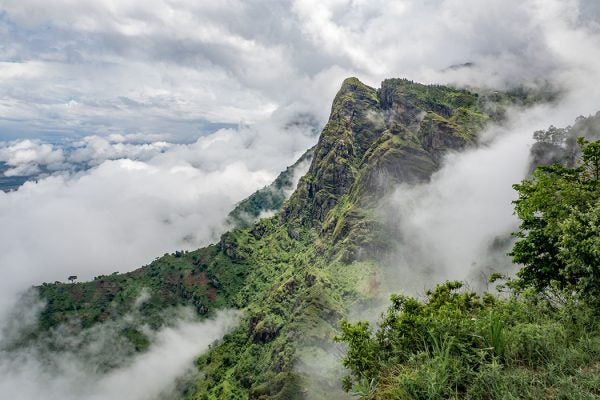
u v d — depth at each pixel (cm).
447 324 696
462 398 536
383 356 832
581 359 575
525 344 626
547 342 618
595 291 884
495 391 516
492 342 629
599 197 1438
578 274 987
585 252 946
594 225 984
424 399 533
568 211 1481
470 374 560
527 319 849
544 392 512
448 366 580
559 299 938
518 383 527
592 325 722
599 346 595
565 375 532
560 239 1383
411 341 738
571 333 701
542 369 557
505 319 827
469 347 622
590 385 496
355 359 1176
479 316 805
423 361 634
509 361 604
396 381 597
